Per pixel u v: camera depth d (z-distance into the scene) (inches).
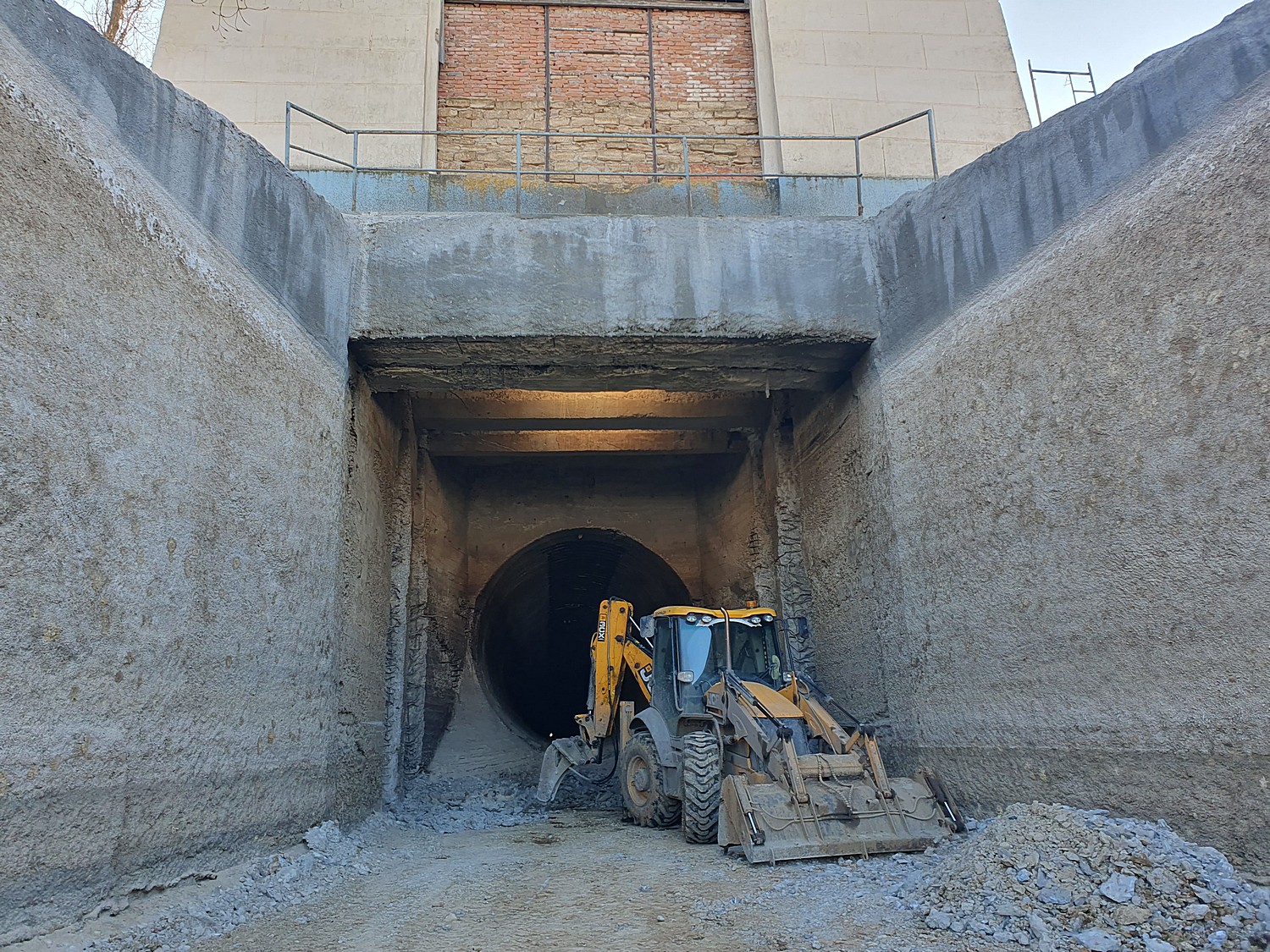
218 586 217.0
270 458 250.4
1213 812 189.3
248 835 228.2
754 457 480.1
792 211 398.3
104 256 179.5
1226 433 190.5
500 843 313.6
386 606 400.5
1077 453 233.9
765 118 430.0
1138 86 223.5
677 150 432.8
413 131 380.2
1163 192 212.1
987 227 279.0
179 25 413.1
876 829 250.5
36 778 151.5
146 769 183.8
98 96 184.9
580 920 197.9
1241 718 183.8
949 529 289.7
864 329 334.6
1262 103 189.2
